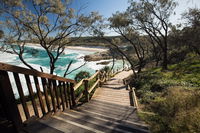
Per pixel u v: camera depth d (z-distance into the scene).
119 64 30.45
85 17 8.73
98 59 34.84
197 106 3.48
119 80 11.97
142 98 5.72
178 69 10.45
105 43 19.27
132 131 2.29
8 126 1.72
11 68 1.62
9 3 6.62
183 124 2.78
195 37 10.78
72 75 18.52
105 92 6.46
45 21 8.10
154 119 3.20
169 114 3.48
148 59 23.47
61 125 2.06
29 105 4.74
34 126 1.95
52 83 2.65
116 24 12.49
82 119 2.48
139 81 9.40
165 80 7.66
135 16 12.70
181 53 17.48
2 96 1.62
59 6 7.61
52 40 9.21
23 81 14.23
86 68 24.08
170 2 11.33
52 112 2.58
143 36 16.95
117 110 3.80
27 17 7.63
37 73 2.10
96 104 4.36
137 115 3.45
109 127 2.28
